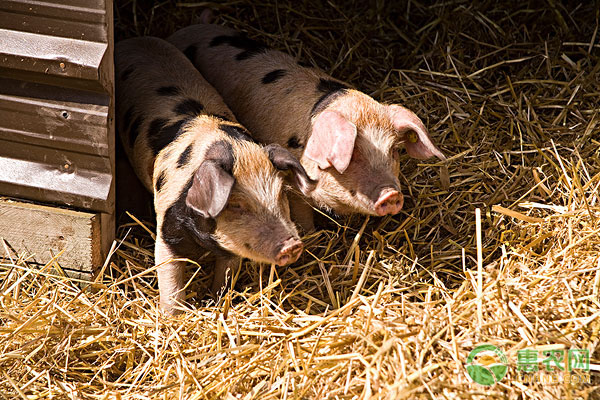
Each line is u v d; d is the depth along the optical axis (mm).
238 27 5812
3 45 3586
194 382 3307
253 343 3531
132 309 3793
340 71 5535
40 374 3365
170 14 5855
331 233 4426
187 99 4113
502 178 4586
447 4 5918
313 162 4125
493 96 5098
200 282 4145
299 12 5852
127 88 4270
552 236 4031
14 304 3699
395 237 4301
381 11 5969
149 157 3943
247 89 4566
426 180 4602
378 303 3703
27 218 3869
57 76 3604
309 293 4020
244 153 3541
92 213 3855
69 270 3934
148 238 4320
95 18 3508
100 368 3469
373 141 3973
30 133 3781
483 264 4113
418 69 5422
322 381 3209
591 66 5254
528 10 5691
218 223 3502
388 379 3090
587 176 4285
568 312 3395
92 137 3709
